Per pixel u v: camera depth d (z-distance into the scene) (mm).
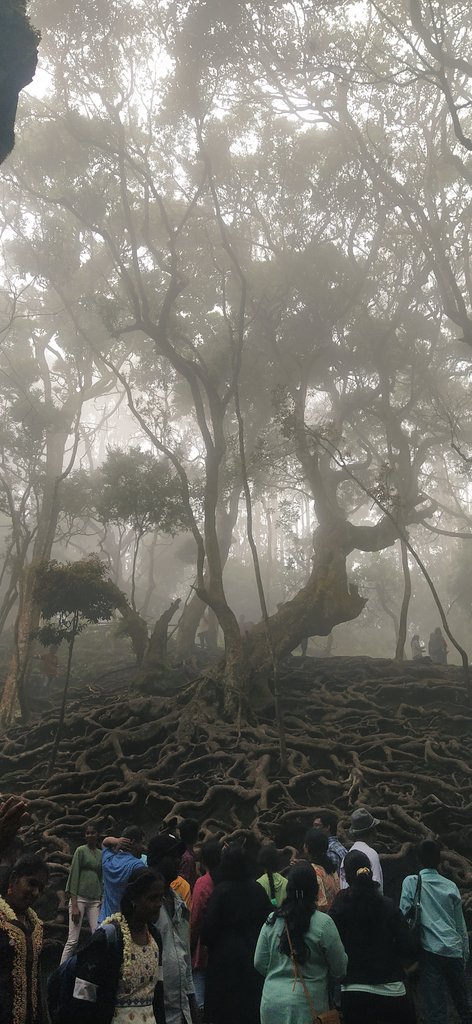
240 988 6113
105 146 24516
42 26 24438
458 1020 8266
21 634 23094
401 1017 5727
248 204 30297
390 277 30797
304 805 15328
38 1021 4191
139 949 4621
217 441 22984
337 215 29312
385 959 5832
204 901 7008
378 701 20781
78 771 16719
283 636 22344
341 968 5523
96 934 4594
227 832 14125
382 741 17297
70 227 31484
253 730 17844
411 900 7152
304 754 17078
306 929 5527
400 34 20797
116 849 7668
